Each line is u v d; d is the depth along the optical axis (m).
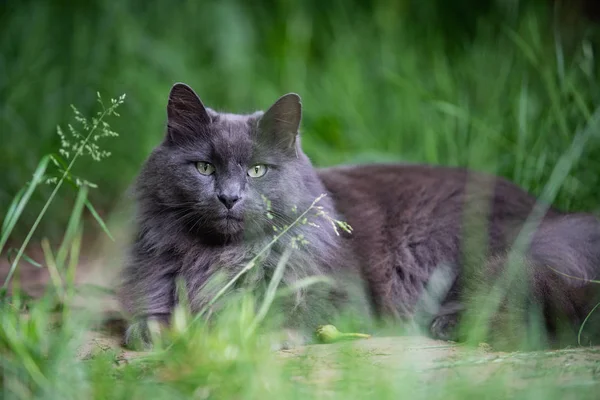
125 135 11.88
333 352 5.52
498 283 6.19
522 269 6.17
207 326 5.77
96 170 11.38
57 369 4.74
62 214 10.45
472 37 13.35
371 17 14.05
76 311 6.53
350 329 6.53
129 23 13.16
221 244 6.36
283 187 6.30
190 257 6.32
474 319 6.18
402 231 7.10
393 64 12.38
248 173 6.24
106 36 13.02
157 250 6.39
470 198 7.15
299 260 6.29
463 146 9.59
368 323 6.66
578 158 8.16
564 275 6.28
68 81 12.52
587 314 6.05
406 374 4.70
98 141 11.75
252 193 6.16
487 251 6.76
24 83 12.29
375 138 11.05
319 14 14.41
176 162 6.28
